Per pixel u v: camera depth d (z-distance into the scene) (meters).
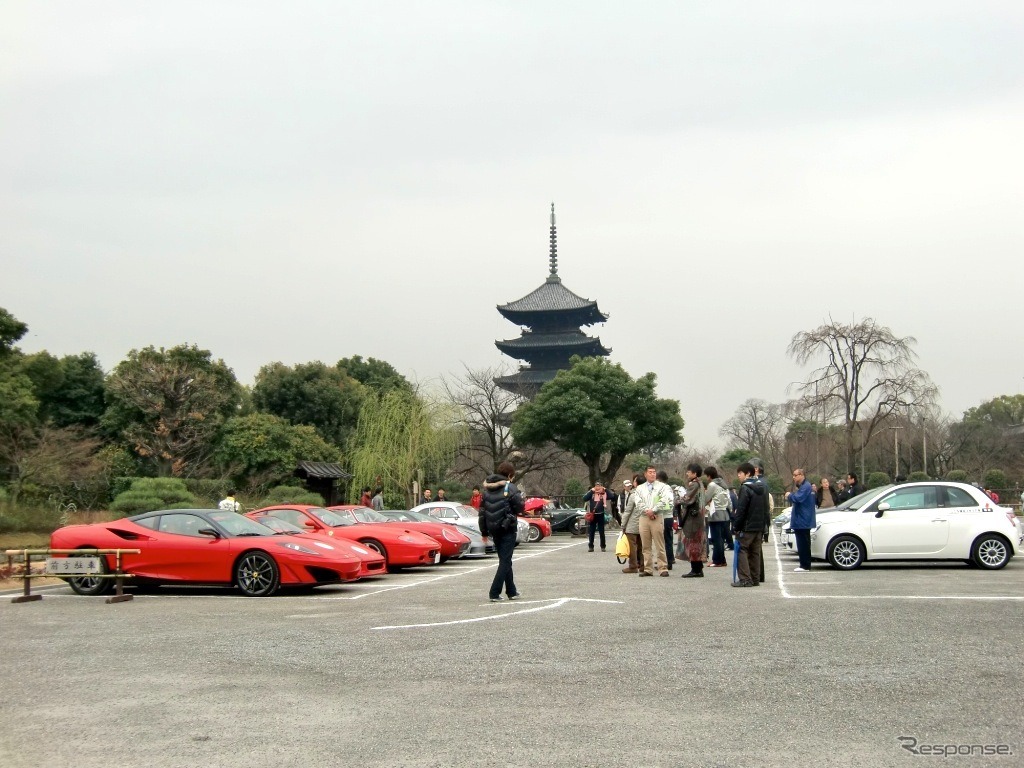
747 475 14.98
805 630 9.81
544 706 6.73
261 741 5.94
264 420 45.38
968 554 17.66
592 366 50.94
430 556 19.52
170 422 42.59
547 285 87.31
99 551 14.42
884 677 7.48
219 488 39.59
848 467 45.03
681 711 6.53
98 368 53.81
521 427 50.12
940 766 5.30
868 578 15.82
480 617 11.39
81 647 9.56
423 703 6.87
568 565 21.14
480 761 5.45
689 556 16.95
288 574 14.41
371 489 43.06
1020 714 6.35
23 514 31.09
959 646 8.77
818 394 45.12
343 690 7.34
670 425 50.97
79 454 37.00
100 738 6.06
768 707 6.61
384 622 11.09
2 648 9.59
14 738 6.09
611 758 5.48
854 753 5.53
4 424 35.41
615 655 8.59
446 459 44.88
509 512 13.36
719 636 9.54
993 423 82.88
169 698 7.14
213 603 13.67
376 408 44.75
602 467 64.25
